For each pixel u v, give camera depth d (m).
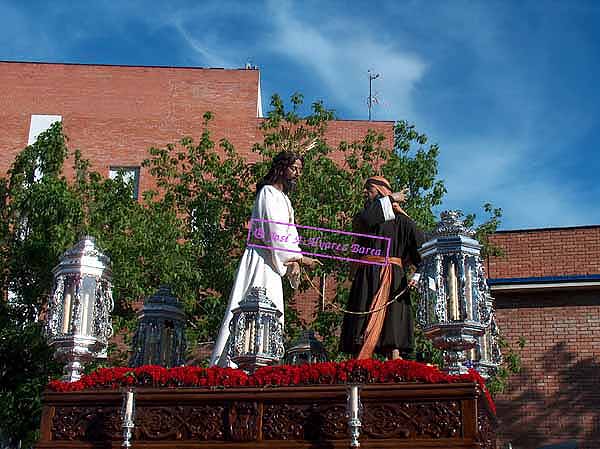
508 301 23.30
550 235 24.41
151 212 22.19
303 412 8.59
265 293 10.89
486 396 8.80
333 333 20.61
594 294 22.77
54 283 11.35
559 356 22.50
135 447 8.87
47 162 21.97
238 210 21.47
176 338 13.16
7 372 19.55
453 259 10.30
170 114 33.66
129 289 20.20
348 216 20.39
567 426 21.89
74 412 9.23
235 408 8.75
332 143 32.50
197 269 20.89
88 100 33.94
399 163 21.55
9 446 19.61
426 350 18.48
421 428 8.23
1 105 33.97
